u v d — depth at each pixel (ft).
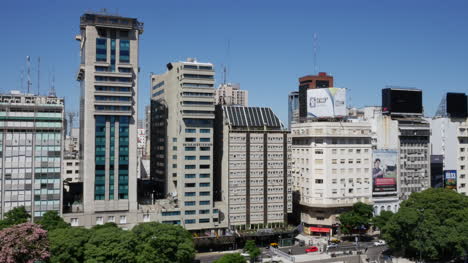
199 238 515.91
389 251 529.04
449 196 500.74
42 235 324.19
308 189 632.38
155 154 619.67
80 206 501.56
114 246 367.86
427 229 465.88
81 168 558.15
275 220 574.56
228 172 553.23
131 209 507.30
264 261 477.36
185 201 526.57
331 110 628.69
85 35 504.84
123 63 508.12
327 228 613.11
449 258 492.95
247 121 576.61
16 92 521.65
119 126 507.30
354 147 634.43
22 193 476.13
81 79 555.28
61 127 492.95
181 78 531.09
